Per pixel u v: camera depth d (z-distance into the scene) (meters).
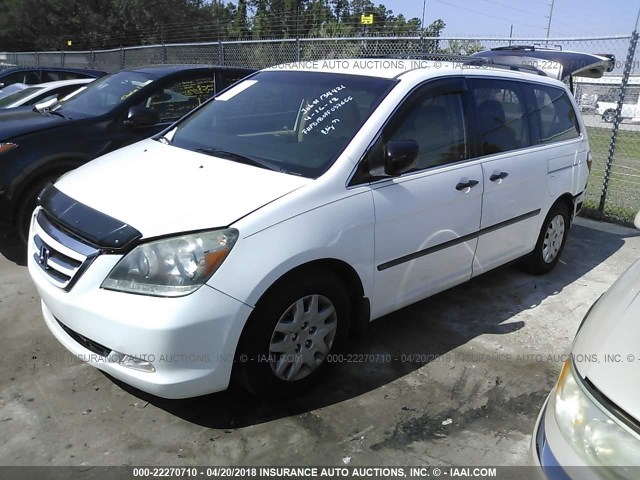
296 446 2.62
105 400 2.90
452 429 2.78
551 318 4.03
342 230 2.79
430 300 4.23
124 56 15.53
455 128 3.56
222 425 2.75
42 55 20.66
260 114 3.54
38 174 4.52
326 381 3.12
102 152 4.90
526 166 4.05
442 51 8.96
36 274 2.80
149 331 2.33
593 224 6.69
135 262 2.41
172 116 5.64
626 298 2.07
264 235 2.52
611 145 6.81
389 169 2.96
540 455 1.85
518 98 4.19
